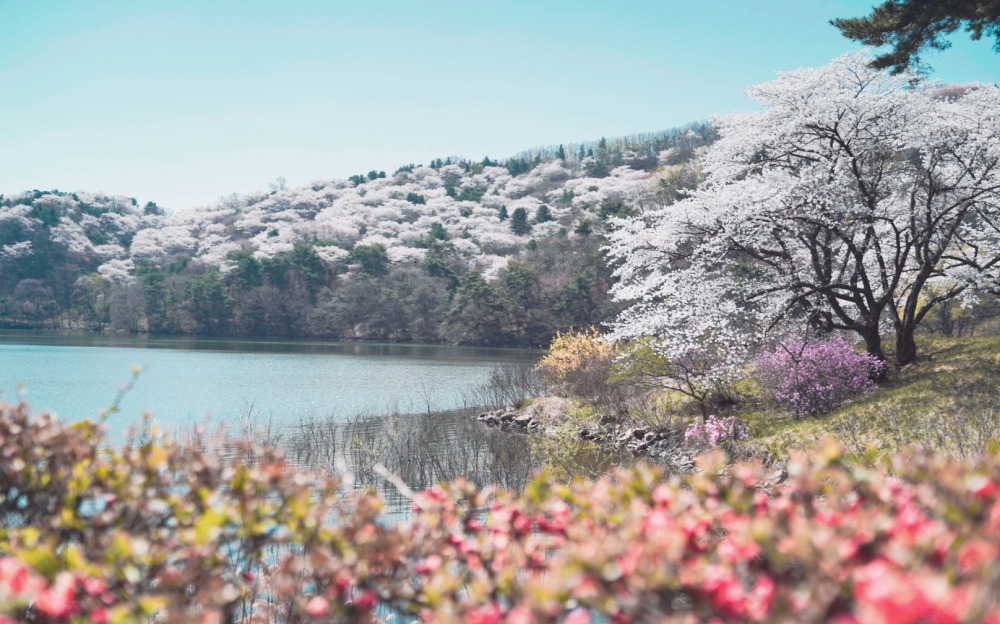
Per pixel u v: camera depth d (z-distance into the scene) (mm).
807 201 16125
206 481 3248
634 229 18188
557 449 16641
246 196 143500
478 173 155625
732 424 14992
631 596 2150
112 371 36844
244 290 85500
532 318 69688
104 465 3344
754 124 17516
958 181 16172
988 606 1630
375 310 80375
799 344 16188
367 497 3193
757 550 2320
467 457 15141
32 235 100062
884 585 1645
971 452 10133
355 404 25469
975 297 18984
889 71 14297
